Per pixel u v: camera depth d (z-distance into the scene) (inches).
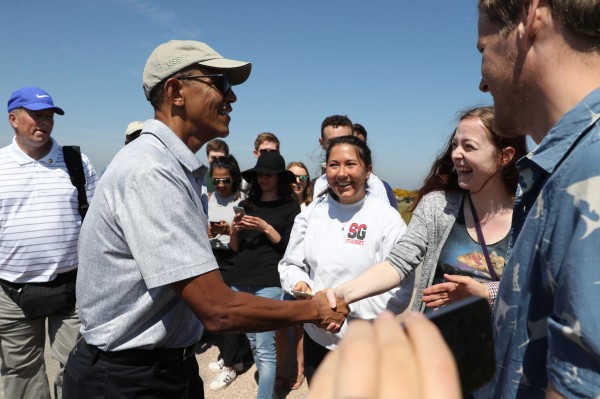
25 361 114.0
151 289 57.7
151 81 63.6
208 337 183.3
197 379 70.7
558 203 24.2
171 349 62.4
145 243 53.0
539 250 26.5
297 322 66.7
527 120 31.1
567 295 21.6
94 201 59.6
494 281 67.9
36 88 110.8
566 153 25.5
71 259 113.8
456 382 11.1
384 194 126.6
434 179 78.4
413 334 13.0
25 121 106.7
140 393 60.6
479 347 17.9
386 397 10.0
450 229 73.5
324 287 93.6
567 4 25.1
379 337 12.8
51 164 114.3
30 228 108.4
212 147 201.2
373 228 92.3
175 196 54.6
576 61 26.2
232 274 138.9
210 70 63.2
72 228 113.9
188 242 54.1
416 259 76.9
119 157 58.8
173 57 62.4
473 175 68.7
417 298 74.8
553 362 21.9
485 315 18.5
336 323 73.6
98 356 60.8
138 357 60.0
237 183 166.2
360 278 77.2
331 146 97.3
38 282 109.5
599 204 21.3
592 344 19.9
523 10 28.5
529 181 31.4
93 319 60.6
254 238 137.9
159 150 58.5
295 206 144.4
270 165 140.6
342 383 10.1
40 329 116.4
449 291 63.7
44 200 110.7
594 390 19.8
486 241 70.0
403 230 92.3
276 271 136.6
